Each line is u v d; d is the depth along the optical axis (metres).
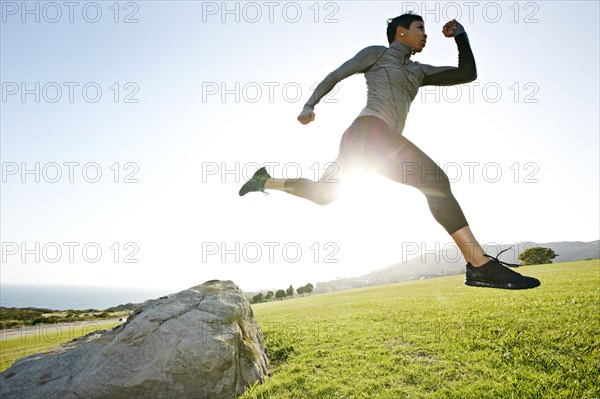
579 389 3.56
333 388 4.17
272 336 7.07
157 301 5.11
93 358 4.21
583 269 21.02
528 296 10.19
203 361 4.11
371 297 21.72
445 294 15.44
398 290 26.09
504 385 3.78
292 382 4.46
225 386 4.17
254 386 4.43
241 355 4.69
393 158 2.16
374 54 2.38
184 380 4.05
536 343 5.15
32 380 4.06
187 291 5.25
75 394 3.85
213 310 4.86
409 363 4.88
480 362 4.64
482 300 10.67
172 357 4.08
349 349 5.83
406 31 2.44
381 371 4.61
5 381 4.08
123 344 4.20
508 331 5.91
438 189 2.11
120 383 3.91
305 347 6.14
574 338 5.11
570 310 7.13
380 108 2.27
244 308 5.43
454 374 4.35
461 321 7.29
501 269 2.07
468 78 2.51
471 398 3.62
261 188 2.64
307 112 2.38
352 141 2.28
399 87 2.34
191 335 4.30
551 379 3.86
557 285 12.40
